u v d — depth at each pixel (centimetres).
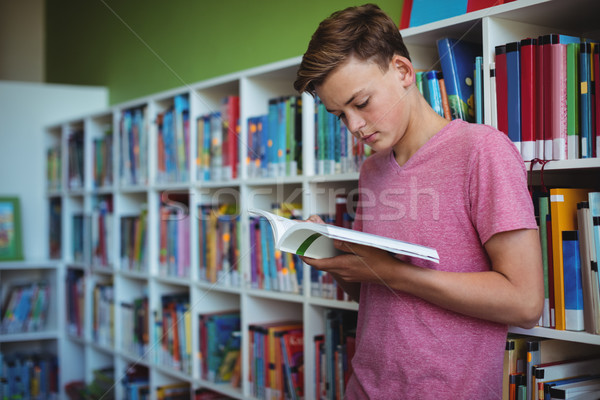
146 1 316
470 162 100
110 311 293
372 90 102
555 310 114
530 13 119
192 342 230
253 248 200
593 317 109
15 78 423
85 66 378
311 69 103
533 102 116
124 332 282
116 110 288
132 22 327
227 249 215
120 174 288
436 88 134
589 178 135
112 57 347
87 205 316
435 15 142
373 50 101
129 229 280
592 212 109
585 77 110
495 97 121
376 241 94
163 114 255
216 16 263
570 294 112
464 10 135
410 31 136
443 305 100
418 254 94
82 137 332
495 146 97
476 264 102
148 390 265
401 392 107
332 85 103
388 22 104
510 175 95
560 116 112
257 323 204
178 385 258
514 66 118
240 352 220
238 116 212
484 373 102
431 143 106
